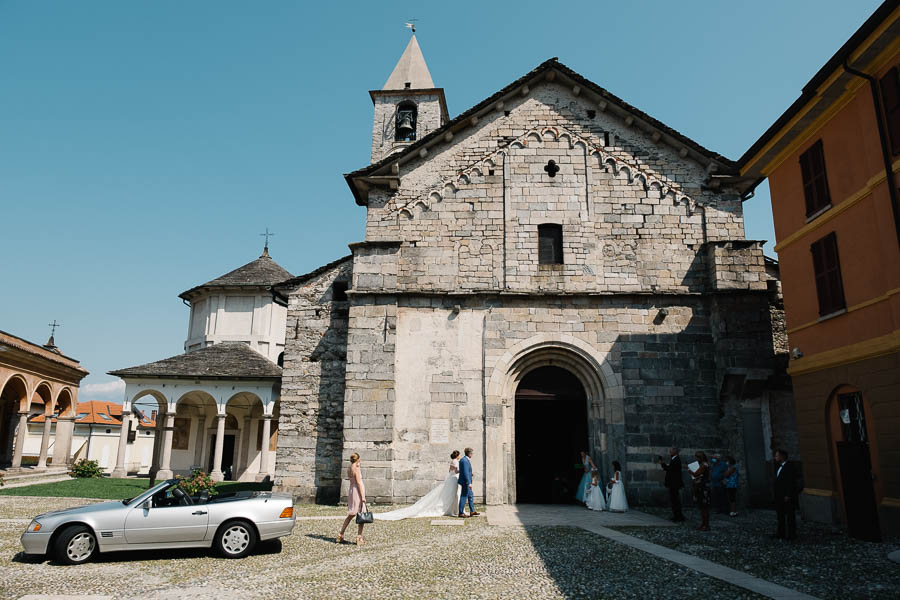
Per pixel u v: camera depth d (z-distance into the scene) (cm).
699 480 1329
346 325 1984
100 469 3288
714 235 1884
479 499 1709
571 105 1998
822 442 1383
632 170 1938
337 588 820
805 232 1455
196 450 3634
